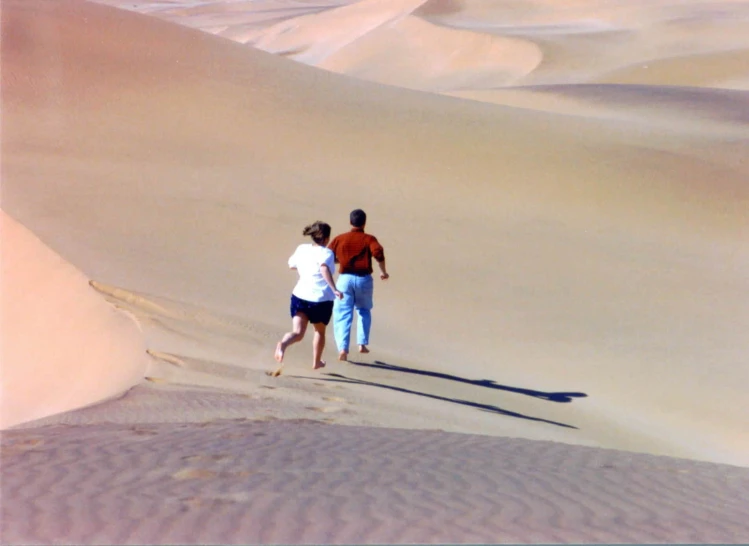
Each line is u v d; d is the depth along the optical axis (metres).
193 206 65.81
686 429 39.41
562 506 19.91
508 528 17.70
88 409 28.42
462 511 18.59
